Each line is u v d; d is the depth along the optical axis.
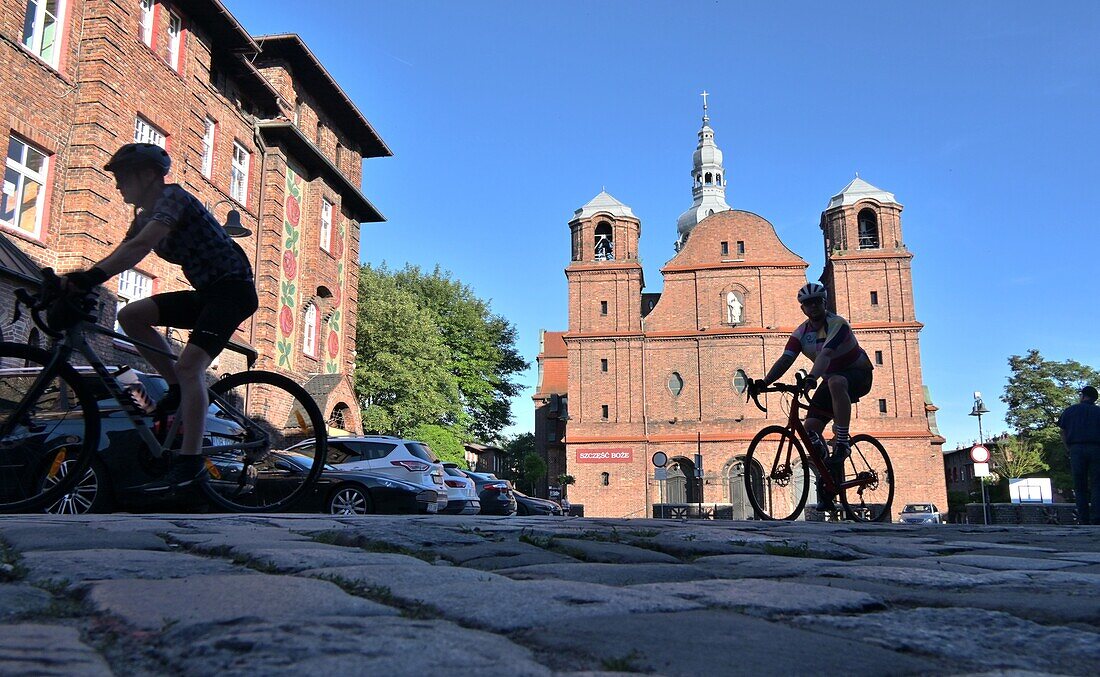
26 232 15.16
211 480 5.01
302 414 5.45
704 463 47.38
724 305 49.62
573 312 50.59
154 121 18.19
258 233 23.08
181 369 4.45
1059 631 1.96
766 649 1.65
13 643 1.54
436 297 52.50
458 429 41.81
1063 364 66.88
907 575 2.96
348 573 2.53
